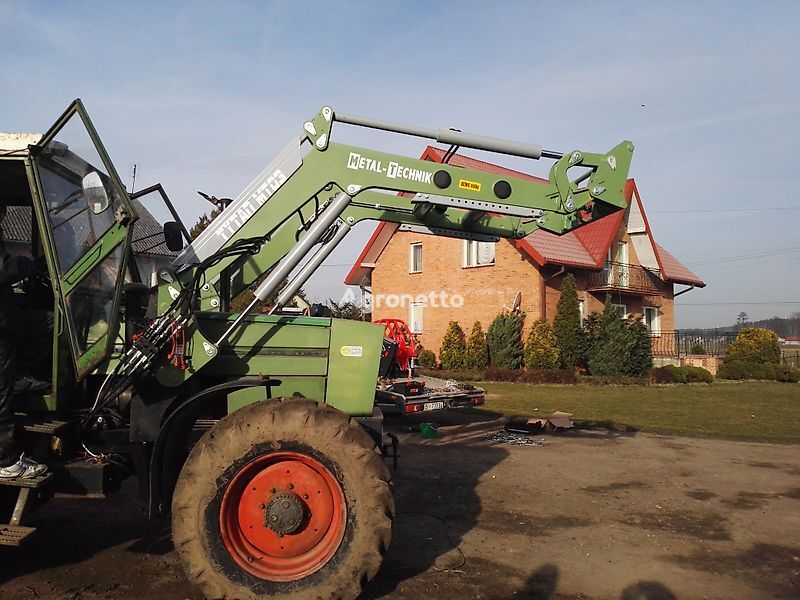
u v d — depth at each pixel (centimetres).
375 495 328
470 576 388
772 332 2161
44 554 411
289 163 439
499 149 477
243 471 333
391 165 453
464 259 2050
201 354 371
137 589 360
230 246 416
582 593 366
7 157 358
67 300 360
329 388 409
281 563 338
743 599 360
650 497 570
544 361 1795
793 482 627
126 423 405
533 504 544
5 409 338
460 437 866
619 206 492
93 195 356
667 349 2386
